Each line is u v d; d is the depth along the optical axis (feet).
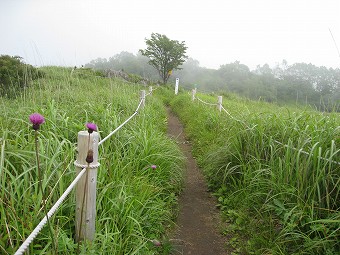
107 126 13.97
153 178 12.02
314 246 7.62
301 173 9.41
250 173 11.73
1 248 5.59
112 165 10.69
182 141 24.06
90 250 6.09
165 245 8.77
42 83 19.90
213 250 9.32
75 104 16.52
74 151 9.53
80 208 6.57
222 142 15.99
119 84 35.04
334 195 8.84
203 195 13.44
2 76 23.79
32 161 8.46
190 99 43.65
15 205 7.06
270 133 12.42
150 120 21.15
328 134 9.89
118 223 8.16
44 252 5.96
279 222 9.27
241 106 22.13
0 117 11.46
